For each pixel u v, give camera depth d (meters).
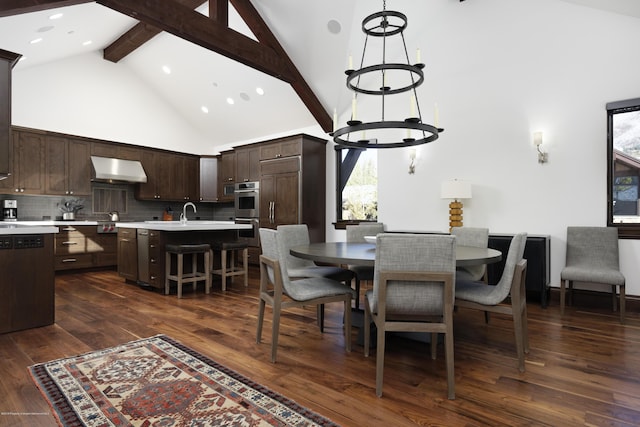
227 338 2.72
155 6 3.66
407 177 5.15
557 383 2.02
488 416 1.70
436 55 4.89
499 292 2.21
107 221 6.28
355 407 1.77
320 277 3.03
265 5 4.73
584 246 3.70
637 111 3.68
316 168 5.95
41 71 5.73
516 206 4.32
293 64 5.33
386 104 5.38
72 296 4.10
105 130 6.46
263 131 7.01
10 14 2.78
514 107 4.34
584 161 3.93
